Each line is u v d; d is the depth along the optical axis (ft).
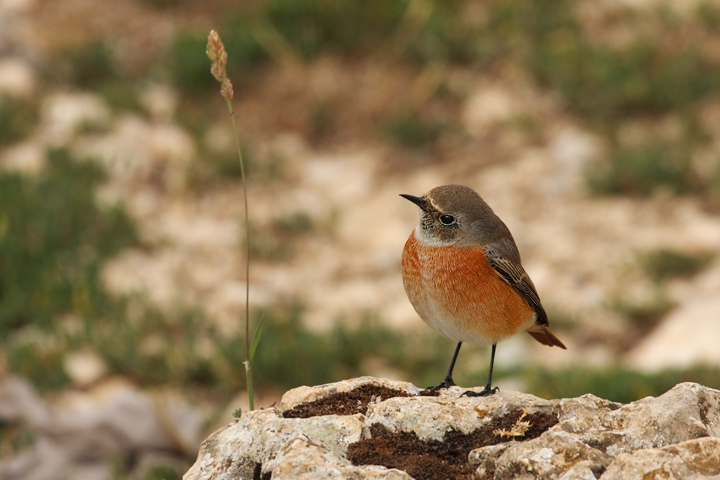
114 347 51.06
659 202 68.90
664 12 84.69
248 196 70.23
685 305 57.57
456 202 28.68
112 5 86.69
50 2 86.38
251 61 79.66
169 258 62.03
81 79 79.05
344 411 24.57
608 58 79.25
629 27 83.61
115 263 60.44
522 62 80.79
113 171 69.67
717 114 75.51
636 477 18.57
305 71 78.84
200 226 66.44
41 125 73.20
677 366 48.03
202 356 51.19
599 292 60.13
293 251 64.54
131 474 42.16
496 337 29.14
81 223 61.26
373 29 81.46
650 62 79.36
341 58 80.69
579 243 64.95
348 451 21.47
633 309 57.62
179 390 49.73
